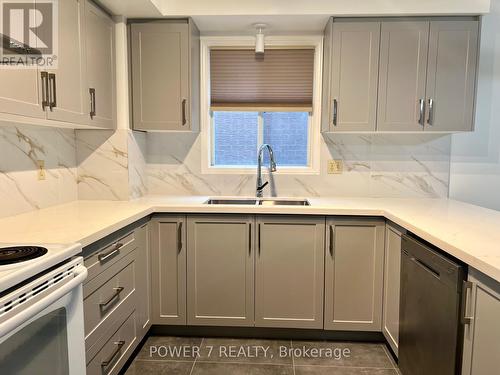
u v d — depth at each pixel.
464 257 1.25
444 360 1.39
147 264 2.25
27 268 1.02
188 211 2.24
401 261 1.87
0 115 1.45
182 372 2.00
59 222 1.72
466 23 2.32
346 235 2.22
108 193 2.48
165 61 2.44
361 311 2.27
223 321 2.33
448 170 2.74
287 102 2.82
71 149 2.42
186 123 2.47
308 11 2.34
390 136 2.75
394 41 2.36
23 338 0.99
